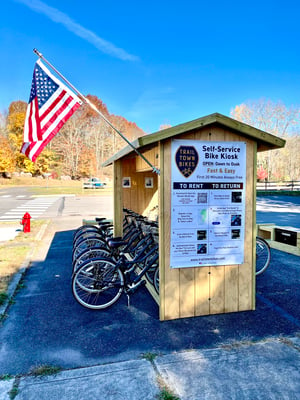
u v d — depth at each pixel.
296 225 9.66
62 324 3.31
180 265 3.37
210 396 2.17
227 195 3.44
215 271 3.47
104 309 3.67
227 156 3.41
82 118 50.62
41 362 2.60
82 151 50.41
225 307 3.53
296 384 2.29
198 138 3.31
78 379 2.38
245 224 3.52
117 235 6.08
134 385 2.30
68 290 4.31
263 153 46.03
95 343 2.91
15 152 45.19
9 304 3.83
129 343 2.90
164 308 3.36
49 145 48.72
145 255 3.96
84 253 4.23
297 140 46.97
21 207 16.06
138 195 6.81
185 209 3.34
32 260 5.85
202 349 2.78
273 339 2.95
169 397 2.16
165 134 3.11
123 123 56.69
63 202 18.88
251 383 2.31
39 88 3.80
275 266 5.32
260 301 3.88
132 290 3.72
